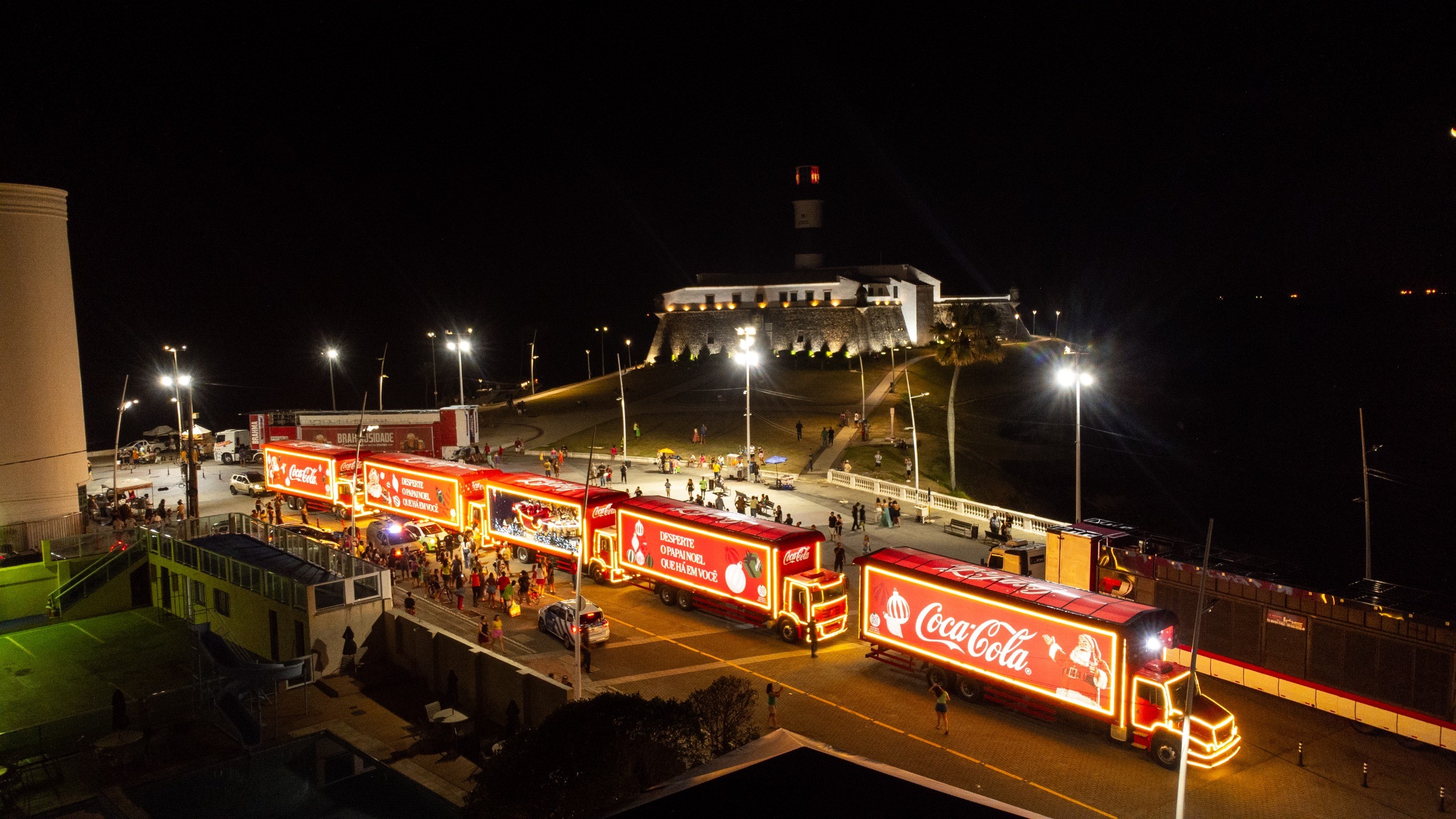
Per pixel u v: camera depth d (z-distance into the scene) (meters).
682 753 18.69
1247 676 29.84
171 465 83.62
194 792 25.31
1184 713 24.33
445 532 50.31
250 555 40.00
